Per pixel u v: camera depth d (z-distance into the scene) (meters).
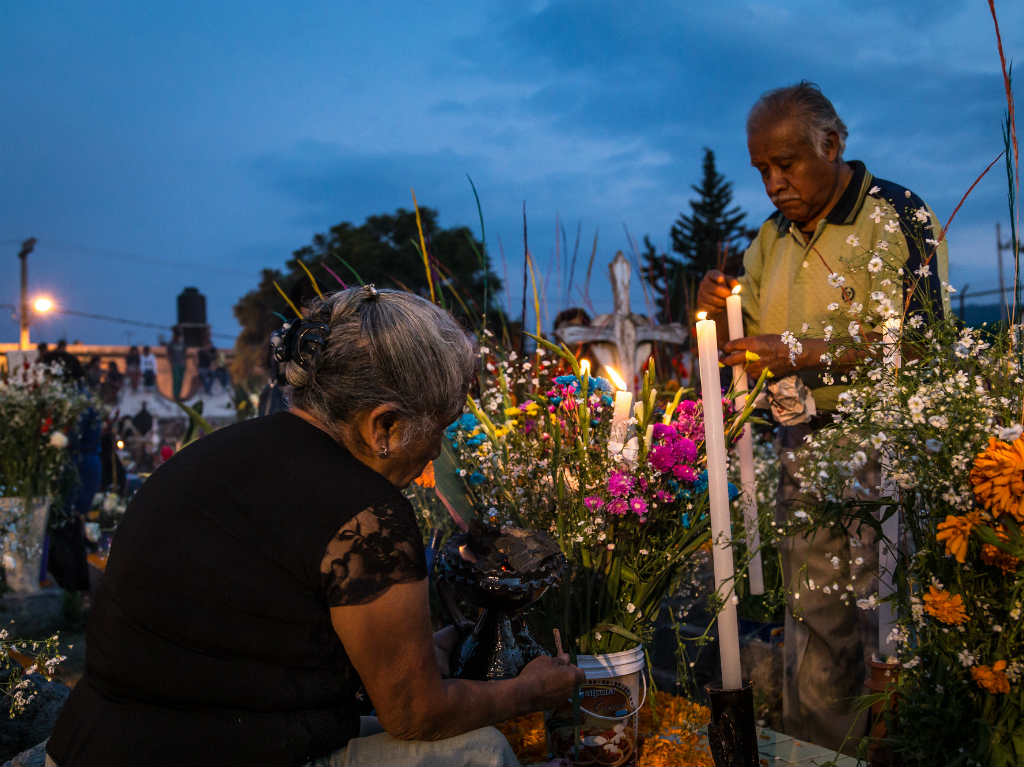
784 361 1.94
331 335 1.29
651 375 1.81
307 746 1.25
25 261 32.94
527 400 2.15
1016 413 1.39
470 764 1.31
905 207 1.99
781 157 2.12
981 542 1.34
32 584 4.50
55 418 4.79
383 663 1.22
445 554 1.63
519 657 1.62
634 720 1.80
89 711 1.24
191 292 45.34
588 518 1.76
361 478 1.26
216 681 1.21
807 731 2.23
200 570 1.21
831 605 2.14
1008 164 1.37
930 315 1.59
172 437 22.19
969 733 1.36
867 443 1.45
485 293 2.25
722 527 1.60
